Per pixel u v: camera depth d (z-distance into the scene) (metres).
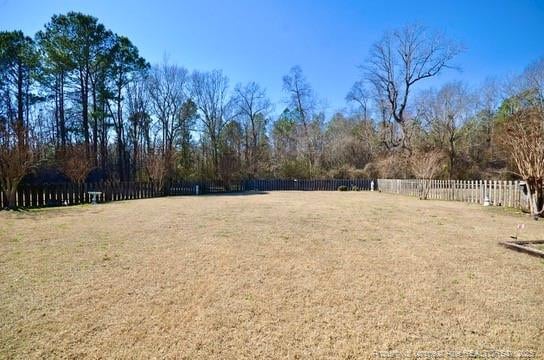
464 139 24.41
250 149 31.83
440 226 7.20
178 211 10.05
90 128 22.86
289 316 2.72
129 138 26.11
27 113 21.12
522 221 8.00
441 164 20.56
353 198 16.56
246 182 27.09
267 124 34.47
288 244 5.32
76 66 19.55
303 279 3.62
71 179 14.82
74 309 2.82
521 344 2.29
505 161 21.03
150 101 26.58
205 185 23.86
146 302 2.98
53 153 16.25
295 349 2.23
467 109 24.36
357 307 2.90
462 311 2.82
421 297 3.12
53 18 18.28
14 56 18.55
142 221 7.79
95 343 2.28
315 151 30.98
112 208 11.02
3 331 2.43
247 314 2.75
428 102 25.22
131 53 22.42
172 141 27.28
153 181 19.41
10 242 5.39
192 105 28.59
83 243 5.33
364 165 29.42
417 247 5.15
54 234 6.08
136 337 2.36
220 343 2.29
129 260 4.34
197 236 5.94
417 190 17.84
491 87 24.48
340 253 4.76
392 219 8.31
